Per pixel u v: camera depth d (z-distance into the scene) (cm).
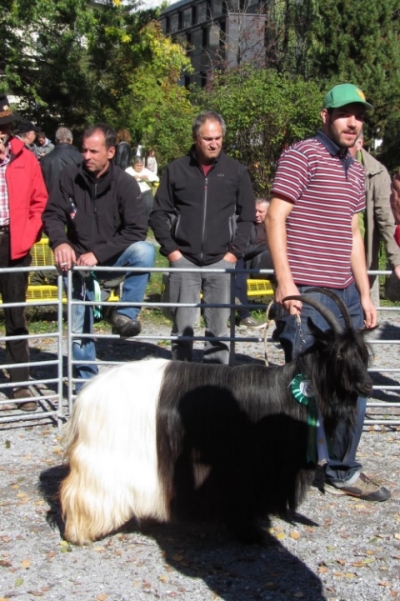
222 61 2772
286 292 412
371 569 400
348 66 2405
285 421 391
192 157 598
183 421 393
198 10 4675
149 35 2647
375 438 596
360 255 471
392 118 2419
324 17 2423
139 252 601
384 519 458
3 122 593
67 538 414
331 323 373
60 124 2539
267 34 2706
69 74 2403
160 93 2698
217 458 395
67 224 616
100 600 367
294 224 436
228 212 605
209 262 605
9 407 648
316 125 1709
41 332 875
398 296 636
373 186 666
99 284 614
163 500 395
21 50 2314
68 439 413
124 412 396
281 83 1769
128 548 416
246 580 387
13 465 530
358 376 359
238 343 888
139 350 851
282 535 433
